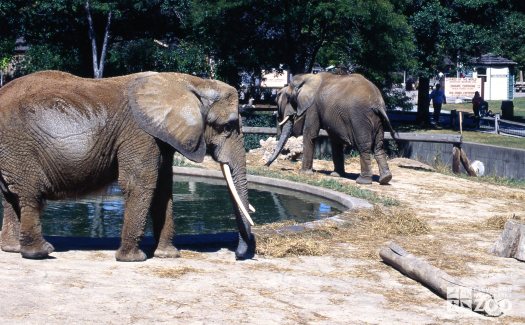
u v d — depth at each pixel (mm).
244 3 26609
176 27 35656
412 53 31125
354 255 10727
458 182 19125
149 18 35094
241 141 9992
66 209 15188
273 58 28703
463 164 21594
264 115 31688
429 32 31875
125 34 36250
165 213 9961
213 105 9805
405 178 19344
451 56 34188
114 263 9375
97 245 10336
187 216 14539
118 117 9281
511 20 33625
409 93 67812
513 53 64500
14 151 9008
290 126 19766
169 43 37000
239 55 28734
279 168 20484
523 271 10156
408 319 7941
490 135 29875
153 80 9500
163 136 9320
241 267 9672
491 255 11031
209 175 19625
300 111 19031
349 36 28141
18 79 9453
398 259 9883
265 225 12609
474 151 23453
